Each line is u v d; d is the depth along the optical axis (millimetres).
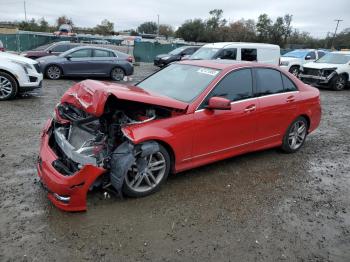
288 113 5609
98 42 44844
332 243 3475
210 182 4633
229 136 4766
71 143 3988
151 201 4016
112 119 3986
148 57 31312
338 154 6254
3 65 8930
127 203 3924
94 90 3834
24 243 3148
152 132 3895
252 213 3926
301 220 3859
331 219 3934
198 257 3121
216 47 13164
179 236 3404
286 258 3191
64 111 4410
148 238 3336
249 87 5031
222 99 4238
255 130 5137
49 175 3572
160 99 3996
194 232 3484
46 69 14344
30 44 34719
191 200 4109
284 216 3916
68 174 3611
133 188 3965
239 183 4676
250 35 69438
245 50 13094
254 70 5164
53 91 11398
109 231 3398
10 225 3402
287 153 6016
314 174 5219
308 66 16344
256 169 5211
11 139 5930
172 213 3799
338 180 5066
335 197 4500
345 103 12336
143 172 3979
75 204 3559
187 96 4508
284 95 5539
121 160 3693
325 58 17109
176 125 4121
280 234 3557
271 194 4434
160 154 4070
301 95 5828
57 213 3645
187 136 4223
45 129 4449
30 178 4426
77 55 14797
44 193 4051
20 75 9141
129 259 3029
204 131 4391
